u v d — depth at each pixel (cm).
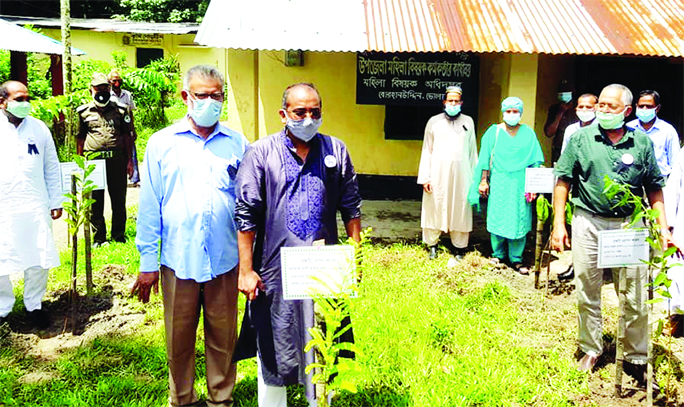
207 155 337
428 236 673
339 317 281
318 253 295
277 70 968
